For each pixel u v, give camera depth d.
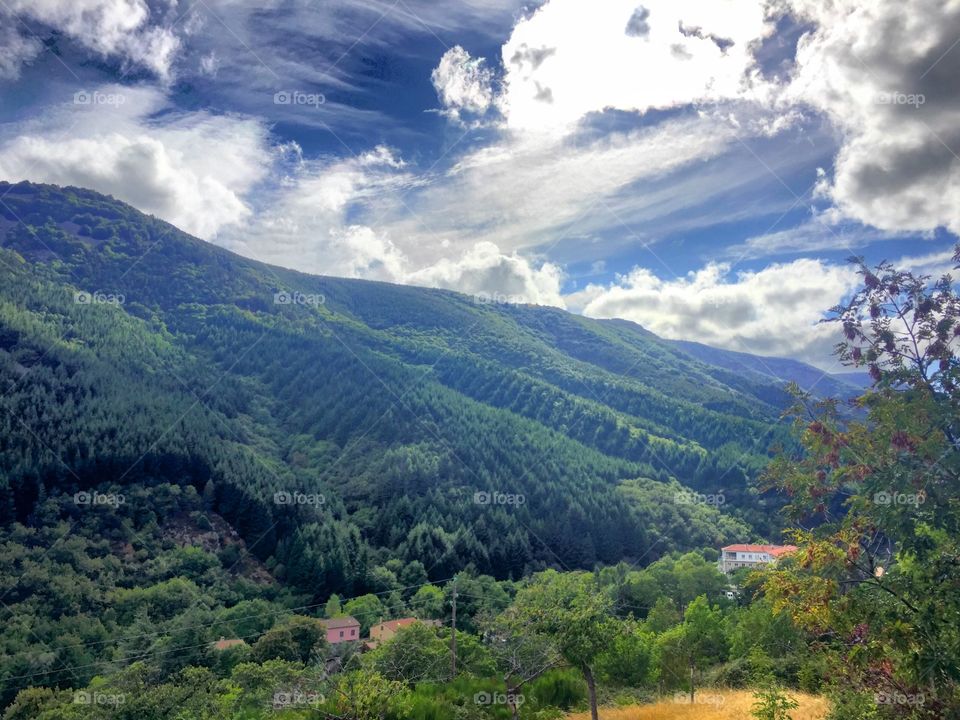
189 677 36.25
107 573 77.56
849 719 11.26
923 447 10.16
